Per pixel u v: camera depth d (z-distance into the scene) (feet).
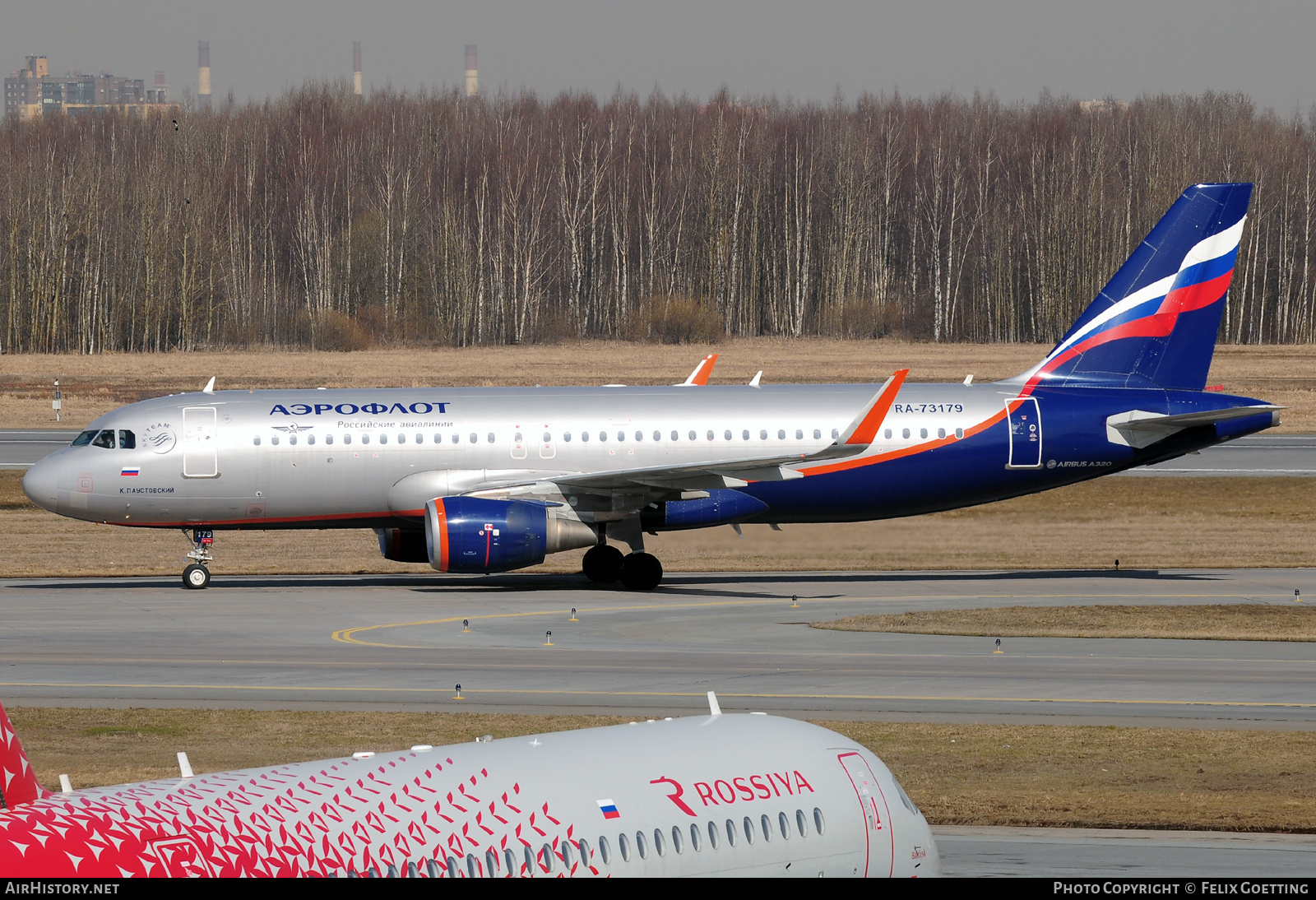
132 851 102.32
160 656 396.78
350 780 119.03
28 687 355.56
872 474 547.90
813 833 133.80
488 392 556.92
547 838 118.83
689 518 542.16
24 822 103.45
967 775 271.49
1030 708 331.77
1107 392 563.07
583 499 529.86
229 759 283.59
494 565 510.99
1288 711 329.11
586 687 356.79
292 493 530.27
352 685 358.84
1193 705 335.67
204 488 523.29
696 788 129.80
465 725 313.73
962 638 427.33
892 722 317.01
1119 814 242.37
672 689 354.54
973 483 555.28
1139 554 625.00
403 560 564.71
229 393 544.62
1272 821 237.45
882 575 577.02
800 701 339.98
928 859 144.66
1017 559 615.16
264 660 392.68
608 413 547.49
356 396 546.67
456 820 116.37
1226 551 630.74
